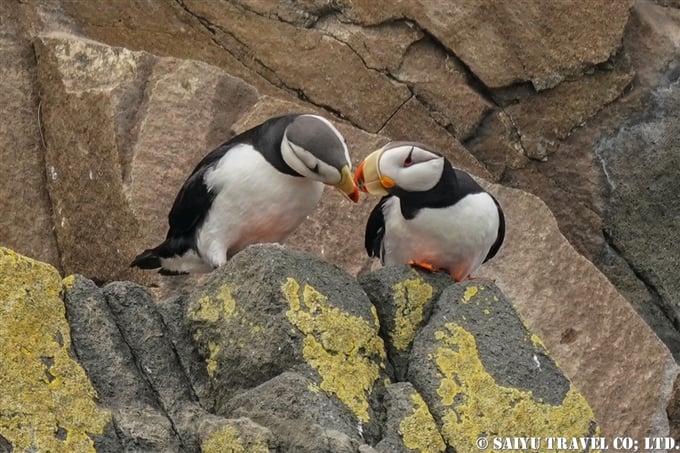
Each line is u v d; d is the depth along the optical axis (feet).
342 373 26.13
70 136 42.80
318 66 45.98
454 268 31.12
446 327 27.58
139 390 25.80
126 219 40.70
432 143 46.39
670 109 47.96
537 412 26.84
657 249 47.37
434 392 26.66
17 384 24.14
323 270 27.17
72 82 43.29
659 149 47.73
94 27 46.14
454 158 46.47
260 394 25.27
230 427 24.68
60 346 25.14
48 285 25.66
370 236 32.53
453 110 46.52
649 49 48.11
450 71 46.68
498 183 46.88
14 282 25.23
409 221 30.27
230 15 46.06
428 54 46.68
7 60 44.45
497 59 46.70
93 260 41.73
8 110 43.93
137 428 24.89
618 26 47.26
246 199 31.50
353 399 25.91
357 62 46.11
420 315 28.30
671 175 47.73
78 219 42.24
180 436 25.31
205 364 26.71
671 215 47.52
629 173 47.52
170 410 25.85
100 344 25.89
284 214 31.86
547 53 46.91
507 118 47.09
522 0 46.55
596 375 42.93
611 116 47.65
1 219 42.80
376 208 32.14
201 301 26.89
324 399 25.29
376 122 46.06
